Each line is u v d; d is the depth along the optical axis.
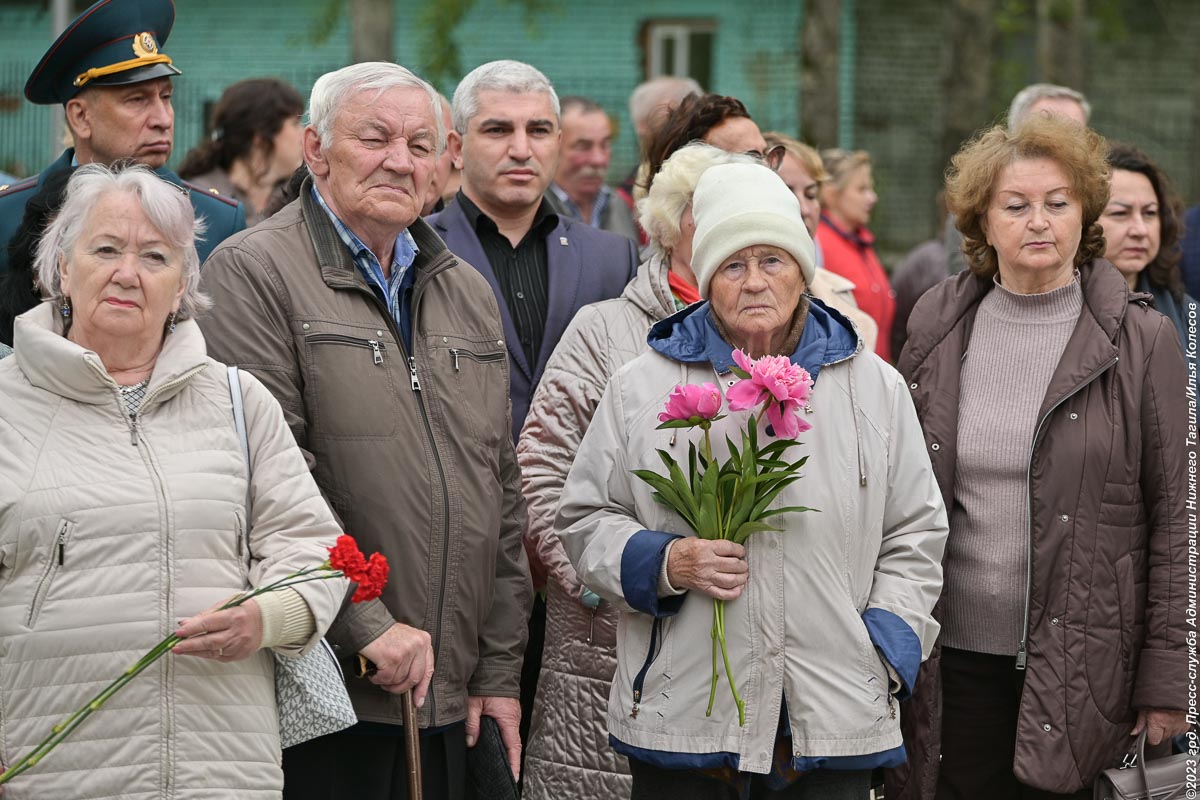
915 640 4.82
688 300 6.04
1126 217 7.07
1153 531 5.51
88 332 4.34
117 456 4.23
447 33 22.17
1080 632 5.42
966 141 6.14
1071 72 21.38
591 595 5.69
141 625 4.14
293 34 25.05
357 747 5.04
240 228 6.45
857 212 11.05
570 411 5.89
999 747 5.71
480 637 5.39
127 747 4.14
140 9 6.26
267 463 4.49
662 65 25.34
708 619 4.77
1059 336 5.69
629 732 4.85
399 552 4.94
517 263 6.80
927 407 5.77
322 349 4.96
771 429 4.71
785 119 24.95
